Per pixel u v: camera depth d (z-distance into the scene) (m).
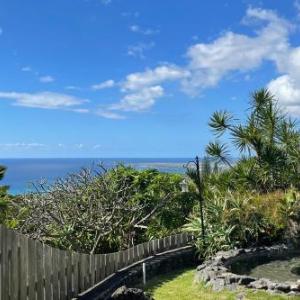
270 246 15.05
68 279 9.16
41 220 14.52
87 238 15.21
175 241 15.64
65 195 15.08
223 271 11.58
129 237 16.36
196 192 18.17
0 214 10.79
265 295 9.75
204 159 21.20
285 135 21.09
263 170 20.08
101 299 9.59
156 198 17.69
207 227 15.73
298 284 10.04
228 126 21.78
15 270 7.07
